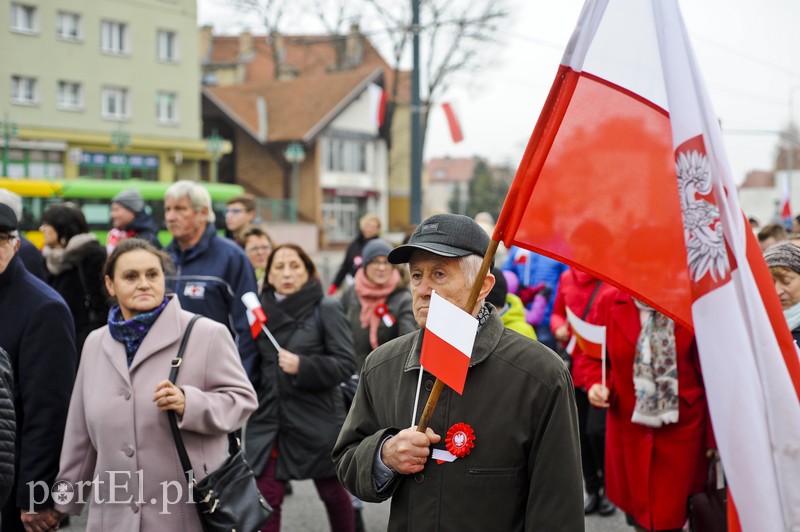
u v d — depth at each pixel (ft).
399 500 8.68
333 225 159.43
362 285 19.86
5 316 12.16
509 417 8.41
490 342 8.66
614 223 8.75
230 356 11.54
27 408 12.07
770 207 178.40
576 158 8.79
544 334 23.68
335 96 154.71
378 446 8.63
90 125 118.32
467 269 8.76
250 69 196.34
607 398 14.93
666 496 14.02
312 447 15.79
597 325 15.06
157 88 125.80
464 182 357.00
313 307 16.43
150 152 125.59
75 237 20.25
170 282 17.61
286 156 147.64
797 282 12.78
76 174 117.19
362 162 163.22
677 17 8.62
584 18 8.67
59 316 12.32
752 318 8.39
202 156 131.75
